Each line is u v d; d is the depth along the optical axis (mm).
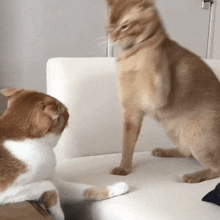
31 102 947
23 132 917
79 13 2443
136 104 1242
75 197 1066
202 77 1253
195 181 1175
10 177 867
